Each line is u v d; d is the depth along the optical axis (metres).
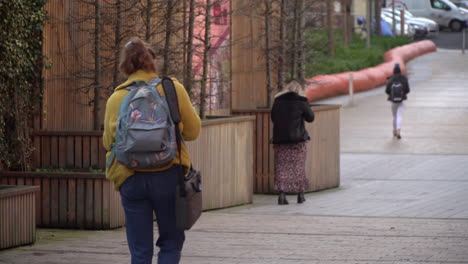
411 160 32.97
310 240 16.72
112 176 10.99
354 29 88.50
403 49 75.56
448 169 30.53
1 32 17.67
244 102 28.12
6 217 15.78
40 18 18.75
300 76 30.39
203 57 23.70
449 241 16.48
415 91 56.75
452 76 64.50
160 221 11.05
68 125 20.05
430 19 105.81
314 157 26.94
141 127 10.57
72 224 18.62
